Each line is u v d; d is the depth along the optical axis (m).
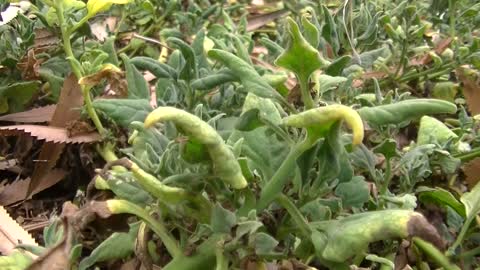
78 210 0.28
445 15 0.60
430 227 0.24
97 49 0.47
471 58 0.50
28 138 0.45
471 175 0.40
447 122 0.51
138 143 0.32
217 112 0.38
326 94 0.38
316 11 0.59
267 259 0.28
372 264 0.34
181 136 0.25
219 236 0.26
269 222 0.29
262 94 0.30
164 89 0.40
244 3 0.72
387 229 0.24
